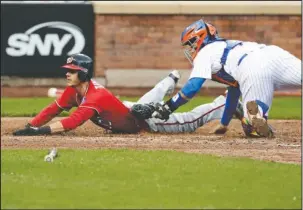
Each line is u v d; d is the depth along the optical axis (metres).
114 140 40.34
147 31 76.31
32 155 34.03
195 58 42.41
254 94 41.47
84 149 36.41
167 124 44.06
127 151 35.44
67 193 28.20
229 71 41.97
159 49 76.38
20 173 30.70
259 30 76.25
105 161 32.91
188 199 27.86
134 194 28.31
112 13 76.19
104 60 76.44
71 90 42.56
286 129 48.16
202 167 32.22
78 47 76.38
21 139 40.16
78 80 41.78
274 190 29.19
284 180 30.56
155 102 43.81
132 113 42.66
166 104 42.03
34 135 41.84
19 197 27.59
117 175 30.73
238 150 37.50
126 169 31.61
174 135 43.50
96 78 76.44
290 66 41.66
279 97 73.56
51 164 32.19
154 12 76.06
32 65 76.31
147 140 40.56
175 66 76.25
